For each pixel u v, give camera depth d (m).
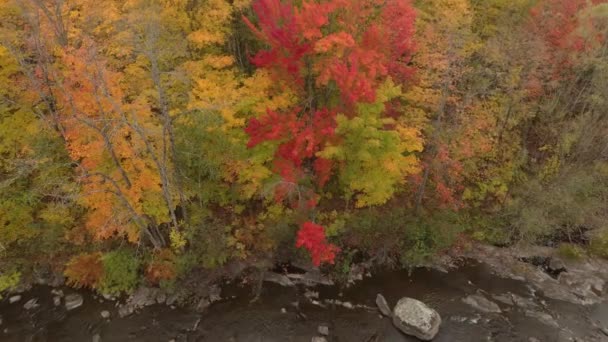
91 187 15.95
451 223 20.98
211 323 17.36
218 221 19.41
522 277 20.02
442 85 18.88
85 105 14.29
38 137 16.22
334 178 21.00
